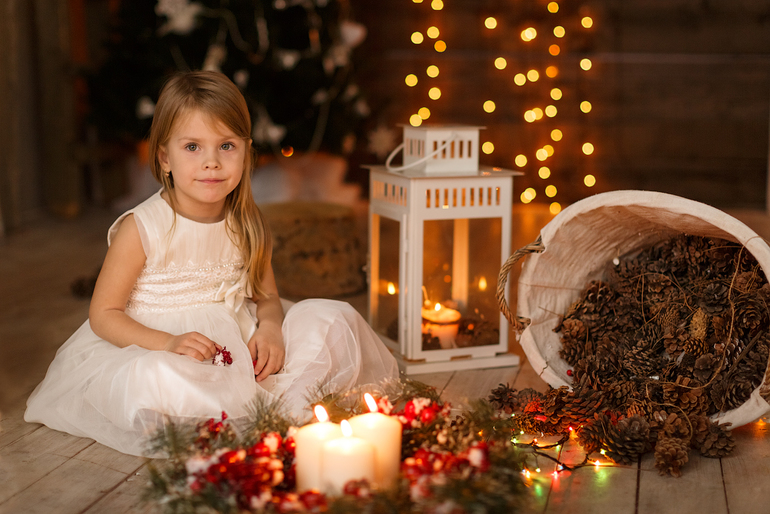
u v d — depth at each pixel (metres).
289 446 1.16
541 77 4.37
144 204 1.56
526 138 4.45
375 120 4.46
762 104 4.16
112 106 3.73
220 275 1.64
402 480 0.99
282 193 4.09
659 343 1.59
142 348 1.46
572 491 1.26
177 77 1.50
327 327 1.57
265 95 3.49
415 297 1.84
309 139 3.77
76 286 2.64
